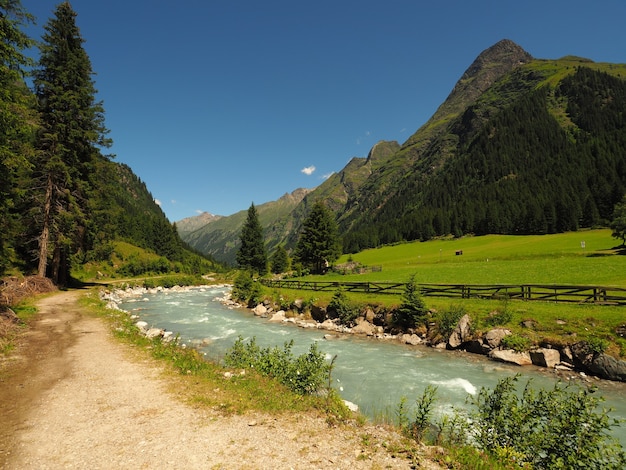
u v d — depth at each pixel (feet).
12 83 56.24
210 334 82.48
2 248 95.25
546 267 142.51
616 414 39.45
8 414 27.53
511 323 67.92
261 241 290.35
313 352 39.24
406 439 25.23
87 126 121.19
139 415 27.71
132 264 290.56
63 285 125.08
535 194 523.29
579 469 19.74
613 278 104.58
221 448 22.71
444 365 58.75
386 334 82.79
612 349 53.16
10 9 51.24
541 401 23.82
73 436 24.07
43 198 107.96
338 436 25.23
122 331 60.08
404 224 589.32
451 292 93.35
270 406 30.09
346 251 547.08
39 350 46.91
